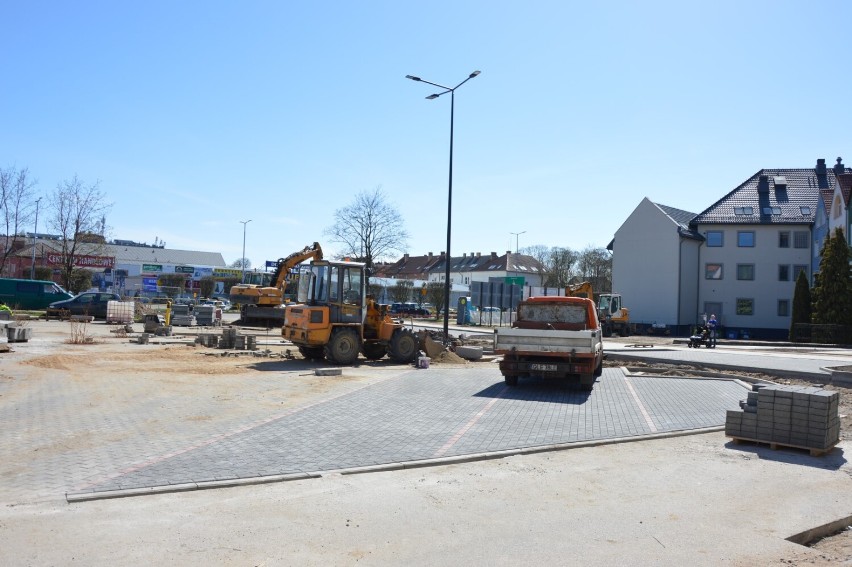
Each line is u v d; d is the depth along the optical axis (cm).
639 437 984
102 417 1025
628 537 566
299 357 2044
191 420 1019
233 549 513
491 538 555
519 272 9956
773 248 4919
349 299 1880
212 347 2247
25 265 6575
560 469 797
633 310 5053
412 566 492
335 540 541
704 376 1886
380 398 1272
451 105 2503
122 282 6975
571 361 1449
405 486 708
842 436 1043
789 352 2945
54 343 2228
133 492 651
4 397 1175
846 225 3812
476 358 2230
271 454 816
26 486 668
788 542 565
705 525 604
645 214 5028
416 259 11975
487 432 988
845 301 3756
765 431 929
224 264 11825
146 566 476
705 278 5044
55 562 478
